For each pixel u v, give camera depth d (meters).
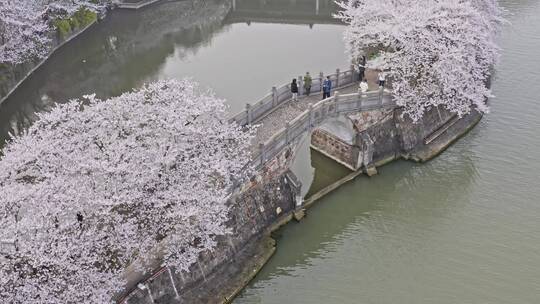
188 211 26.80
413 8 43.69
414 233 35.97
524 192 39.12
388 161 42.09
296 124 34.84
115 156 27.41
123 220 26.86
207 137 29.69
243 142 31.30
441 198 39.06
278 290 31.33
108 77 60.88
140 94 32.09
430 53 42.69
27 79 59.72
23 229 23.66
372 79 45.09
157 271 27.75
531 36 65.06
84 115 30.31
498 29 56.00
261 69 62.47
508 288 31.42
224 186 30.12
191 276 29.31
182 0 89.12
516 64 57.38
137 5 82.81
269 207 34.72
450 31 43.72
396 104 41.00
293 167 41.59
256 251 32.88
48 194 25.36
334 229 36.25
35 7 60.44
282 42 71.56
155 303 27.73
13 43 54.22
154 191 27.53
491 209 37.78
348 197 39.19
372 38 46.72
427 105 43.19
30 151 28.03
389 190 39.97
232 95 55.72
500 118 47.84
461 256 33.88
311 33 75.06
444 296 30.94
